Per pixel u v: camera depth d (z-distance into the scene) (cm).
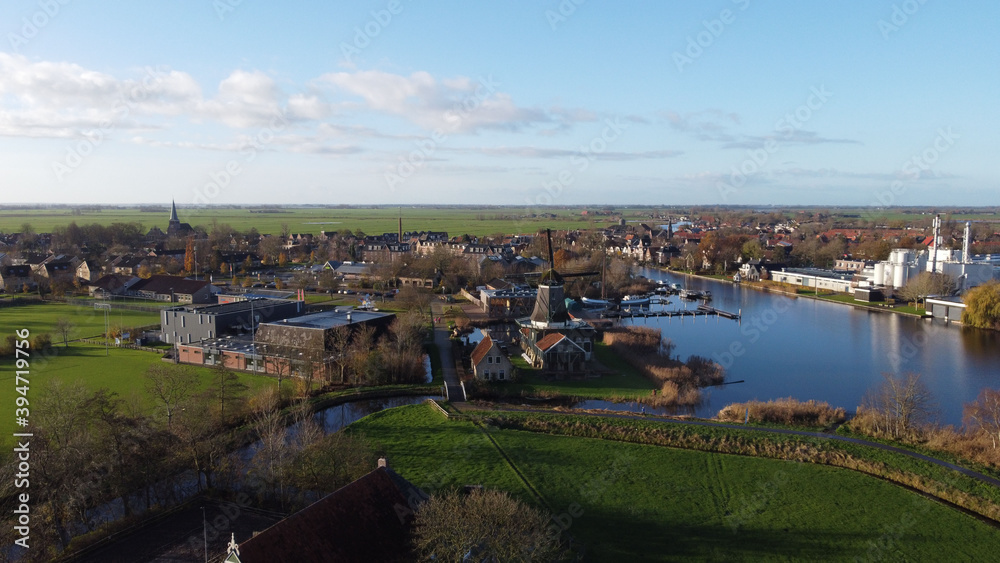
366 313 12812
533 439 7531
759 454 7169
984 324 14788
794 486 6325
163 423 6206
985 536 5381
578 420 8062
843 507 5884
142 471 5353
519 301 16512
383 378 9906
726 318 16625
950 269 18162
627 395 9381
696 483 6381
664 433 7619
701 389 9919
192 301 17700
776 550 5147
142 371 10244
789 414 8150
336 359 9950
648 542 5219
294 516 3850
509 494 5969
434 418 8238
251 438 7212
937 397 9344
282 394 8981
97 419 5762
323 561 3794
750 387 10038
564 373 10412
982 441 6900
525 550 4053
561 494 6059
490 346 10056
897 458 6800
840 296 19912
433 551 4050
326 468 5525
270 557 3597
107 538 4897
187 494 5797
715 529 5456
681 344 13338
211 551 4744
